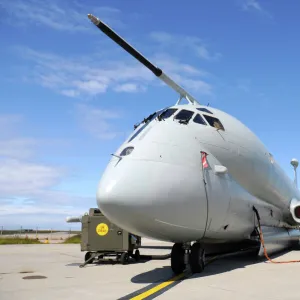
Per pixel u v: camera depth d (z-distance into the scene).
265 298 6.52
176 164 9.24
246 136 12.37
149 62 12.18
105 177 8.99
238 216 11.05
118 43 11.28
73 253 18.53
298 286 7.68
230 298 6.55
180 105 11.80
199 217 9.38
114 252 13.53
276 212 15.47
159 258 15.07
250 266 11.12
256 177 12.49
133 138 10.10
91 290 7.80
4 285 8.72
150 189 8.52
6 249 21.78
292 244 17.73
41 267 12.52
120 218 8.60
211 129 11.02
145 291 7.45
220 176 10.38
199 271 9.76
